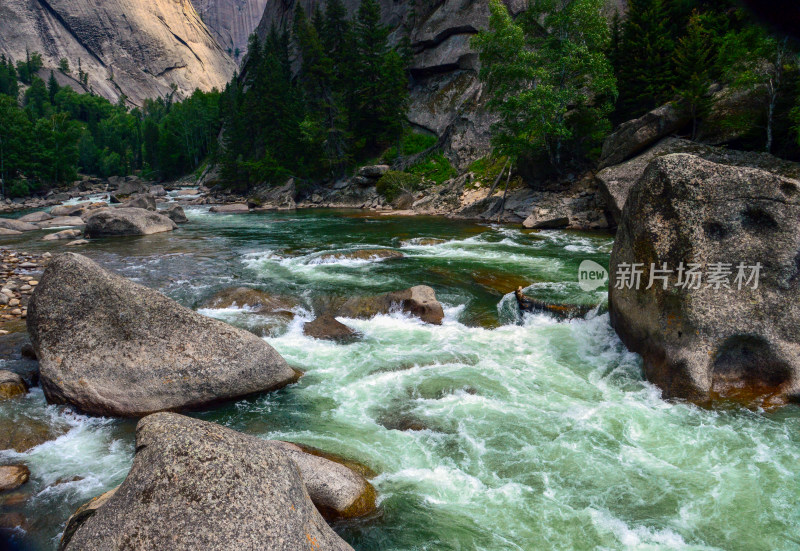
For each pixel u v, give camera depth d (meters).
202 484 3.64
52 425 6.68
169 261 17.33
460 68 50.19
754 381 6.92
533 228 25.11
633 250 7.87
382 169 42.59
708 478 5.43
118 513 3.60
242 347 7.50
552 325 10.33
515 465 5.81
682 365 6.93
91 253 19.12
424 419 6.84
